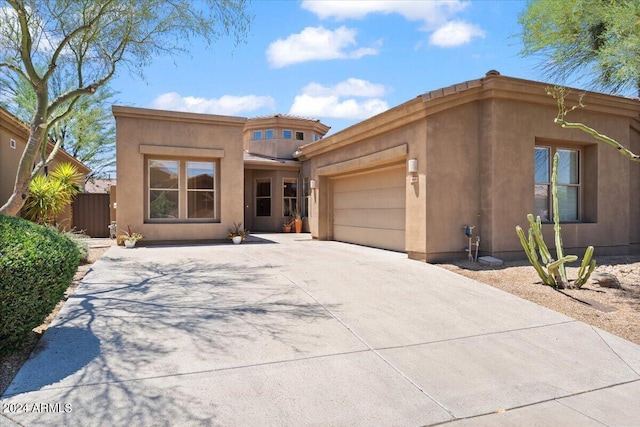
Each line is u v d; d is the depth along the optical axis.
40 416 3.25
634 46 7.08
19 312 4.10
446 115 9.73
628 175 11.73
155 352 4.49
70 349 4.48
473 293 7.11
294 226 19.67
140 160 13.09
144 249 12.06
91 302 6.17
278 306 6.21
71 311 5.71
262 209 20.77
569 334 5.41
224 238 14.16
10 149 12.68
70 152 24.61
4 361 4.15
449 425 3.40
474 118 10.04
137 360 4.28
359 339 5.08
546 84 9.81
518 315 6.07
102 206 18.67
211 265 9.26
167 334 5.00
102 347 4.56
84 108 14.50
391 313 6.05
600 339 5.28
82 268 8.87
